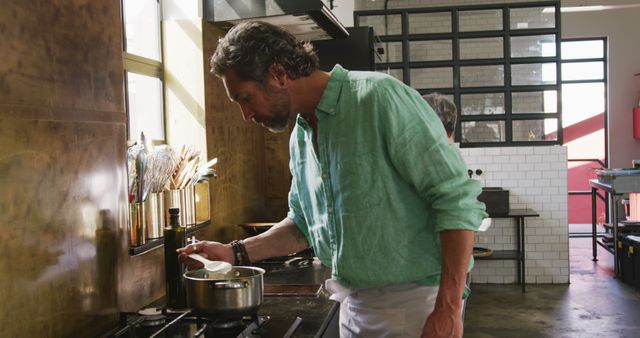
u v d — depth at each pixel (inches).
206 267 75.6
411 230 65.6
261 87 64.2
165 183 90.8
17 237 60.4
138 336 71.0
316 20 120.6
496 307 234.4
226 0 116.7
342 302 75.5
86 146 72.1
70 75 69.2
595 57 418.9
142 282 86.5
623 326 207.3
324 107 65.2
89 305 72.3
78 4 71.0
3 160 58.6
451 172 61.2
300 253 122.2
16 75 60.5
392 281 67.3
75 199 69.7
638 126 405.7
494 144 265.4
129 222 83.4
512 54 260.7
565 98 425.4
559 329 206.1
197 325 72.9
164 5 117.3
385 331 69.0
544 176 264.2
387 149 63.6
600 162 415.2
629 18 408.5
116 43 79.6
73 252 69.2
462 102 264.7
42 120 64.1
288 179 151.2
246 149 137.2
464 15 260.7
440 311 60.5
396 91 63.7
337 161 65.8
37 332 63.1
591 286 263.1
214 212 117.2
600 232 398.6
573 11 409.1
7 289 59.0
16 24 60.6
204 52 116.3
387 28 263.7
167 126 117.8
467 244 60.7
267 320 74.7
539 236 266.8
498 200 255.9
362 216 65.3
